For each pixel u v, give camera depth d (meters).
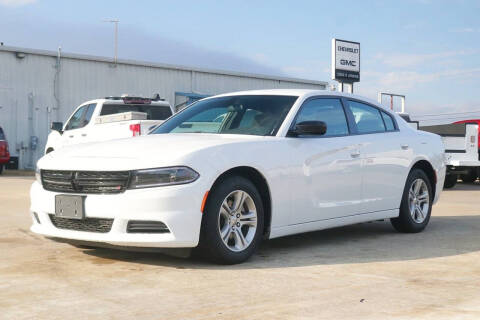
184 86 28.97
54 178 4.91
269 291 3.90
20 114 24.78
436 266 4.73
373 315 3.33
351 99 6.24
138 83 27.59
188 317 3.31
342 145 5.78
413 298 3.71
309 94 5.80
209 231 4.60
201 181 4.56
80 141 12.65
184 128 5.79
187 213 4.49
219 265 4.74
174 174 4.50
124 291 3.90
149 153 4.66
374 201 6.14
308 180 5.39
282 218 5.20
